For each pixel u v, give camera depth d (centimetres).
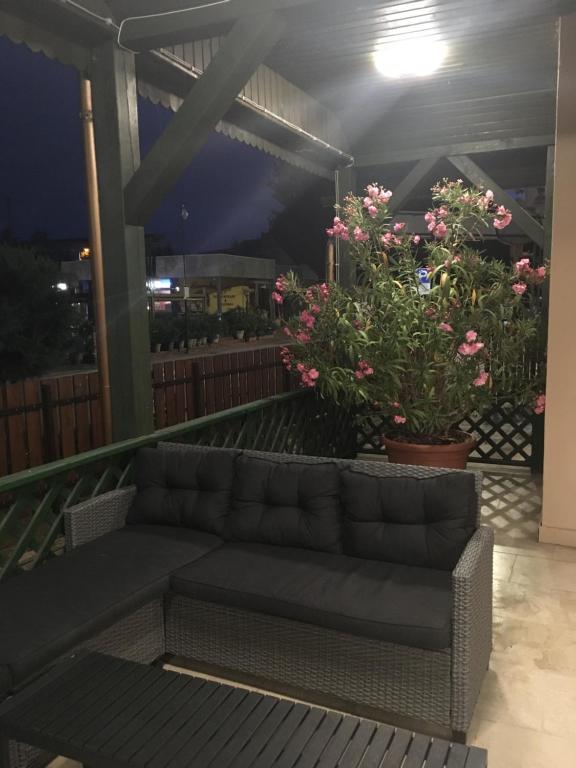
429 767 162
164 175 329
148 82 394
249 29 310
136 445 348
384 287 462
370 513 285
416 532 276
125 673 204
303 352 511
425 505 277
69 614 234
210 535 311
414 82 511
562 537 418
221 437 434
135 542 301
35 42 306
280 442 512
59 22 306
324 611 240
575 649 294
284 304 560
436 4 363
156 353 1836
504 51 443
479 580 245
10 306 889
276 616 255
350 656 246
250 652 265
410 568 272
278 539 299
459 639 228
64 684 199
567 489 414
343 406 563
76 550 293
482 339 469
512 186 745
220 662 273
